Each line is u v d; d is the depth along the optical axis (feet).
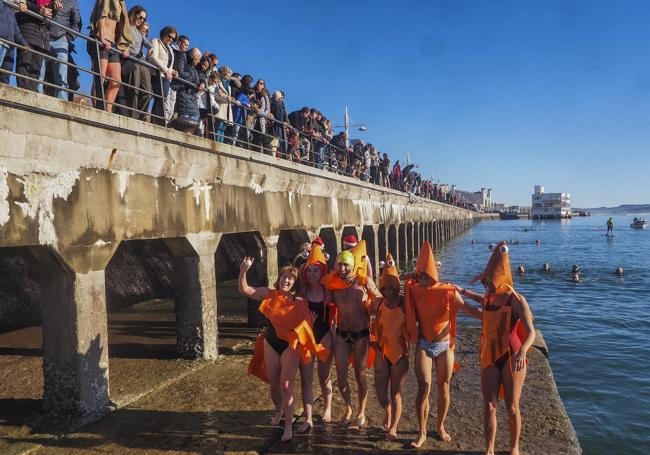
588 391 30.09
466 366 25.48
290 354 16.40
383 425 17.22
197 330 25.86
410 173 106.32
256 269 33.83
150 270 50.78
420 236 120.47
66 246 17.85
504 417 18.51
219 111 33.86
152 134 22.11
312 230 42.88
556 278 84.58
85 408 18.28
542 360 25.94
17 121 15.88
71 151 18.03
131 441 16.35
